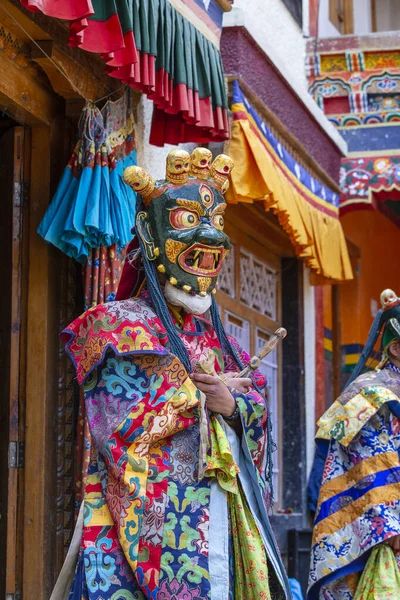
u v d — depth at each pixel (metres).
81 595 3.20
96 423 3.25
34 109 4.81
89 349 3.28
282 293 8.53
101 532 3.20
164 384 3.26
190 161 3.55
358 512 5.27
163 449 3.30
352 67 8.75
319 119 7.73
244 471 3.43
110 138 4.94
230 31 6.06
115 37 4.03
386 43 8.70
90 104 4.83
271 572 3.42
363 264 10.91
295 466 8.33
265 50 6.41
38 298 4.84
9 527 4.75
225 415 3.39
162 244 3.44
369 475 5.25
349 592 5.36
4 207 4.94
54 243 4.71
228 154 5.85
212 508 3.30
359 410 5.28
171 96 4.81
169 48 4.75
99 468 3.28
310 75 8.83
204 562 3.24
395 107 8.68
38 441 4.78
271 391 8.29
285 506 8.30
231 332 7.49
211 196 3.52
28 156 4.96
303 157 7.44
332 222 7.92
